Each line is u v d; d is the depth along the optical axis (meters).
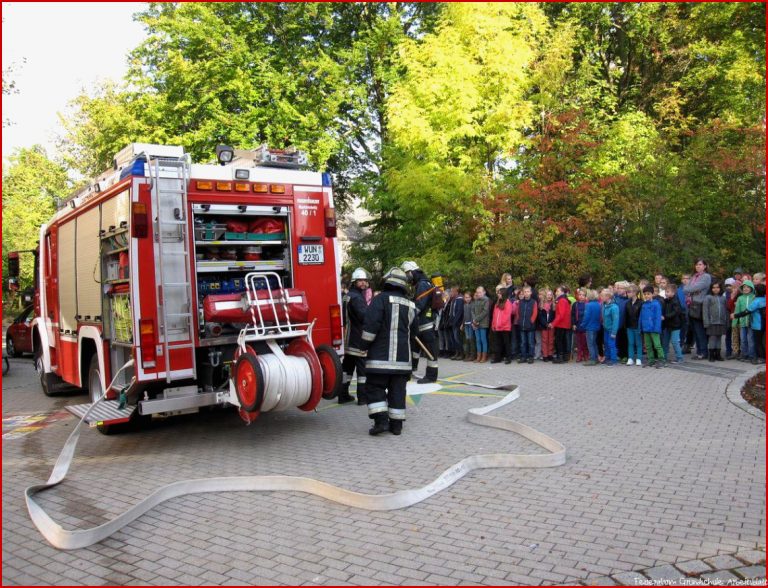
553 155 16.00
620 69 22.83
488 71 16.84
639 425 6.78
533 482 5.06
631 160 16.92
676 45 22.30
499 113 16.34
